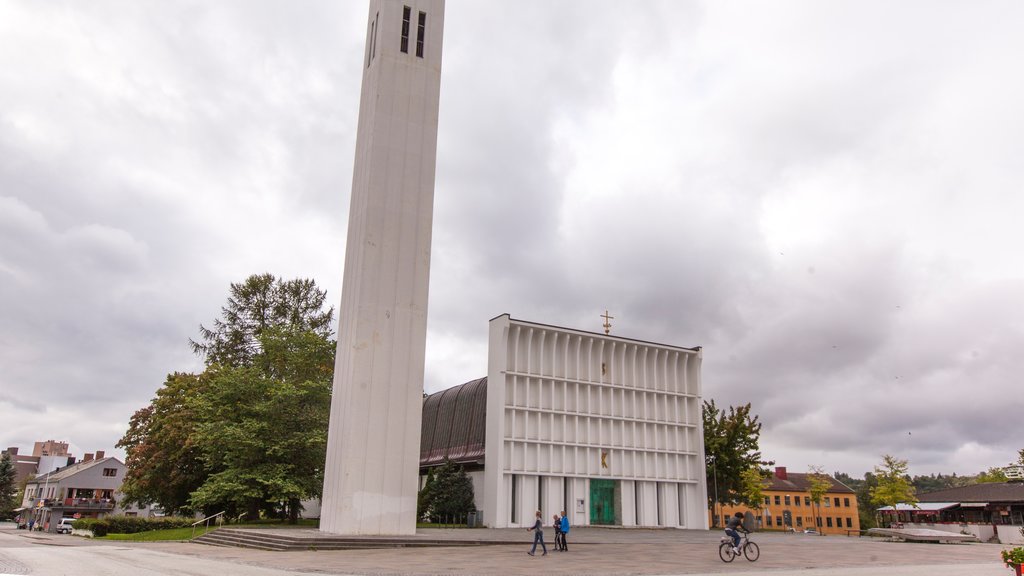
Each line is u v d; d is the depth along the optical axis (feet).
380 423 106.52
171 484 144.97
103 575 53.01
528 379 154.30
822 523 345.31
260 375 142.61
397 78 122.11
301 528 116.26
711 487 181.98
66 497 305.73
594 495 157.89
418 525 144.25
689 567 67.92
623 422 165.99
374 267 111.96
